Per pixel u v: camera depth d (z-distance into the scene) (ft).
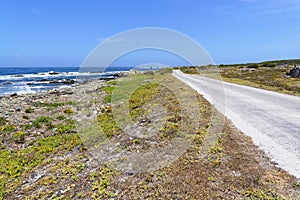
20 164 30.40
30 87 134.10
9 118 52.39
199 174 21.03
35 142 38.50
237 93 65.21
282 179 19.56
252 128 33.06
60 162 29.40
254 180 19.38
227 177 20.13
